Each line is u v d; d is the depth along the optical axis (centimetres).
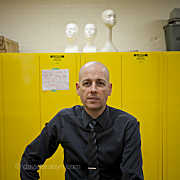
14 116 163
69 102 162
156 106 161
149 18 218
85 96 83
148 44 219
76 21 219
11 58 161
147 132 162
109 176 88
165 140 162
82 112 93
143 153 162
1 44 168
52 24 220
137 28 219
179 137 161
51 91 162
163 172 162
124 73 161
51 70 161
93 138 87
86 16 219
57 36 220
